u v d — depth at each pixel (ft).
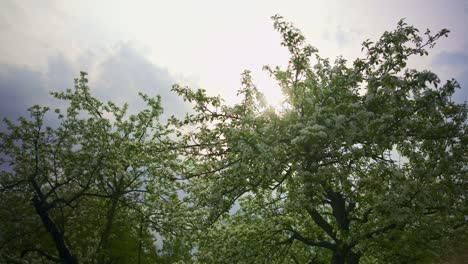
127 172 60.29
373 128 36.78
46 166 54.90
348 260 44.70
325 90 40.83
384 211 34.63
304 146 38.19
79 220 61.36
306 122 38.32
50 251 62.49
